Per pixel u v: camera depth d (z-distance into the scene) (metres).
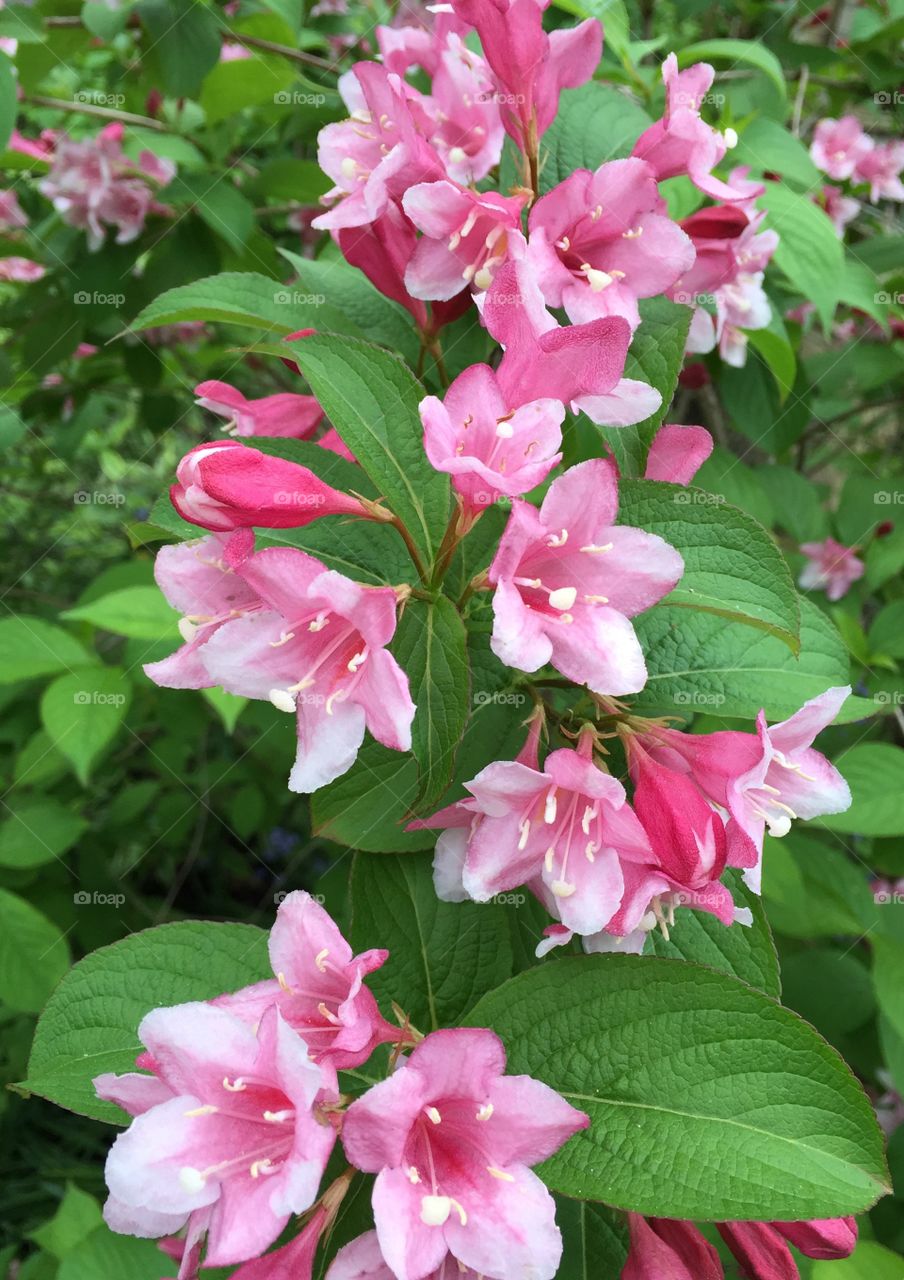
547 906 0.18
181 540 0.19
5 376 0.46
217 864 0.58
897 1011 0.30
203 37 0.35
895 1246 0.32
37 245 0.47
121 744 0.54
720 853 0.16
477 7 0.20
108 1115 0.18
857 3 0.43
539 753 0.19
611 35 0.30
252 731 0.52
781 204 0.29
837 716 0.20
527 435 0.16
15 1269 0.38
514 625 0.15
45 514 0.65
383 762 0.19
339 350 0.18
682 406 0.37
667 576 0.16
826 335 0.28
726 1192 0.15
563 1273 0.19
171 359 0.52
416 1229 0.14
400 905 0.20
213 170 0.41
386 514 0.17
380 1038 0.16
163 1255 0.25
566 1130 0.15
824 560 0.44
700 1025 0.16
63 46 0.40
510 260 0.17
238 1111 0.15
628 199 0.19
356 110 0.23
